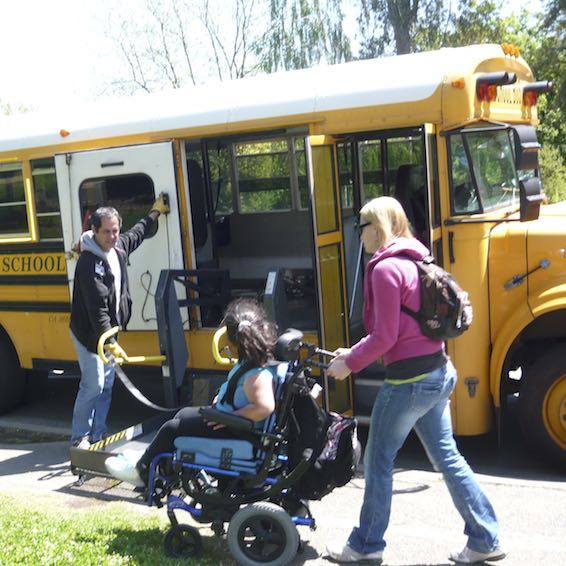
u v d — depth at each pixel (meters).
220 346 6.10
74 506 4.92
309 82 5.73
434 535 4.16
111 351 5.40
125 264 5.78
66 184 6.49
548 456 5.20
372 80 5.45
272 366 3.92
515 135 4.91
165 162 6.05
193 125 6.00
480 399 5.34
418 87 5.25
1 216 7.23
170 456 4.11
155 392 8.24
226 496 3.90
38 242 6.92
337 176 5.72
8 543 3.93
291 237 6.91
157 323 5.84
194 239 6.51
